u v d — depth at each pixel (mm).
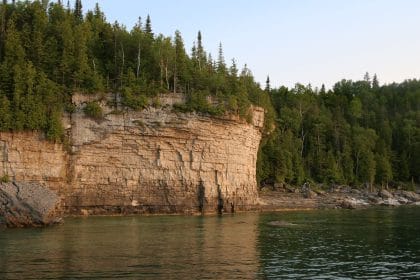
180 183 81688
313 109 153875
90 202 76000
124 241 47000
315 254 41875
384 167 137375
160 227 59750
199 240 48594
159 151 80500
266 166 118062
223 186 85688
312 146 138250
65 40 81625
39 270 33594
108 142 77188
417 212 89375
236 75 98875
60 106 75188
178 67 89438
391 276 33844
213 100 84312
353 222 69500
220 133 84812
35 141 71938
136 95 79438
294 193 116250
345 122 151375
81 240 47344
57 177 73438
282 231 57688
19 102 71562
